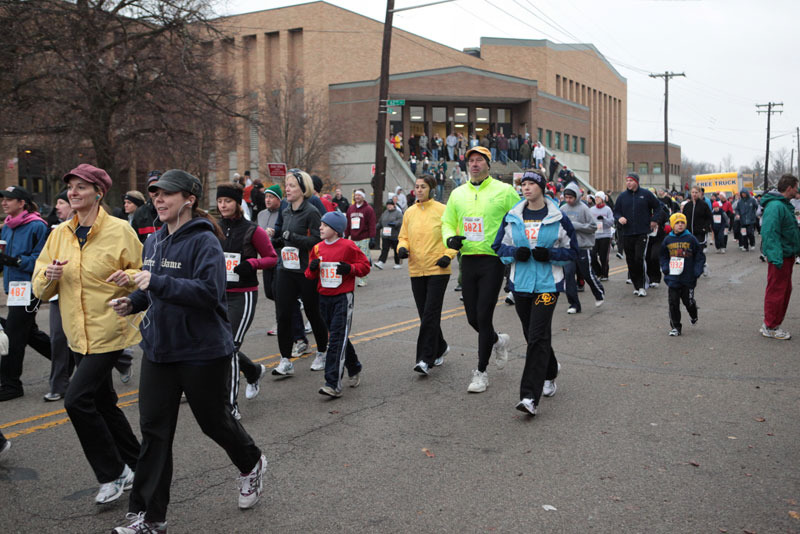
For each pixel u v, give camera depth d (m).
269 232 7.00
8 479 4.30
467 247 6.08
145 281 3.14
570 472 4.25
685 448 4.60
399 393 6.09
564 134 53.19
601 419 5.25
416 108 45.03
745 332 8.39
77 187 3.96
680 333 8.42
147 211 8.23
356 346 8.08
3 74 19.61
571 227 5.33
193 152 24.12
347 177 42.47
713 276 14.48
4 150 23.58
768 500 3.79
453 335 8.70
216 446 4.84
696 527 3.50
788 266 7.90
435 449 4.70
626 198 11.72
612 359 7.19
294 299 6.60
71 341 3.94
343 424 5.27
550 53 55.50
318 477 4.25
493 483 4.11
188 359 3.35
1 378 6.16
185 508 3.84
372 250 24.03
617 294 12.08
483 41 53.94
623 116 72.62
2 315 10.64
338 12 44.31
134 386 6.56
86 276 3.91
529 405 5.17
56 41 19.39
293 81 37.81
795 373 6.43
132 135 22.89
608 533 3.46
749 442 4.68
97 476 3.89
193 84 22.70
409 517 3.69
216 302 3.34
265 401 5.93
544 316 5.30
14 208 6.18
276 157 37.88
